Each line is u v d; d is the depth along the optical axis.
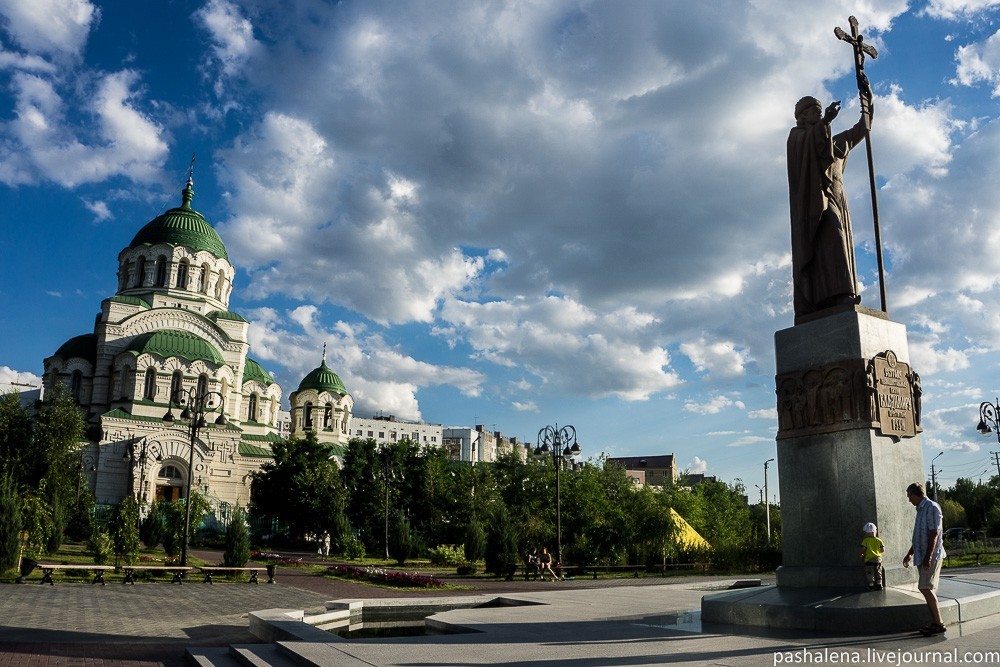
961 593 12.73
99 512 59.97
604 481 66.31
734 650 9.88
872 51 16.33
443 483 72.38
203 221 87.81
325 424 94.06
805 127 15.94
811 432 14.41
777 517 101.81
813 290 15.35
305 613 18.59
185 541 35.19
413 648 10.80
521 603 20.14
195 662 12.69
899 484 13.77
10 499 30.52
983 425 40.38
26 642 14.88
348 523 63.03
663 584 31.31
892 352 14.43
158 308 78.88
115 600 23.95
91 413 75.31
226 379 76.44
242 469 75.81
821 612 11.48
